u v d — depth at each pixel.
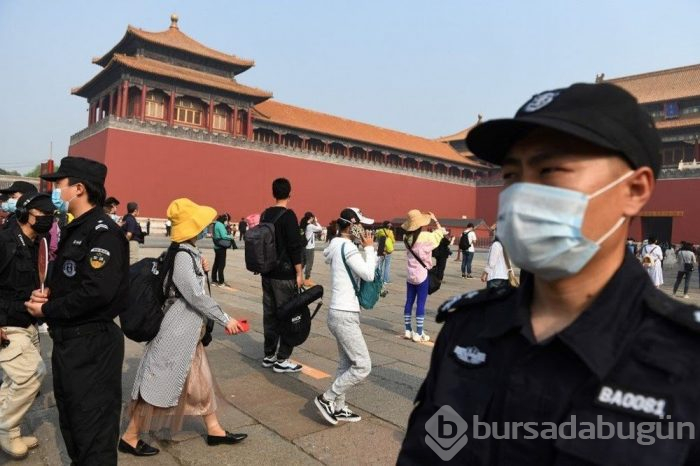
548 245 1.17
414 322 8.97
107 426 3.05
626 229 1.21
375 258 4.42
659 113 48.78
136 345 6.84
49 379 5.53
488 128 1.25
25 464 3.72
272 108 45.41
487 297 1.37
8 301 3.74
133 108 37.19
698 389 0.97
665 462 0.95
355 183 46.53
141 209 34.56
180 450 3.88
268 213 5.84
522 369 1.18
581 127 1.10
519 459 1.14
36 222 3.95
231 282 13.27
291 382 5.45
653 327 1.07
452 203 54.47
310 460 3.74
